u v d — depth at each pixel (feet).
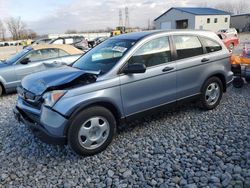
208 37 16.58
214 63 16.44
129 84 12.75
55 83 11.63
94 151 12.03
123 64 12.69
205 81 16.16
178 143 12.85
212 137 13.30
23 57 25.88
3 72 24.68
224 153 11.64
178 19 167.43
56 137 11.09
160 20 181.47
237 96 20.31
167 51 14.37
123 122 13.08
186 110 17.29
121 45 13.82
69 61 27.55
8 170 11.35
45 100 11.10
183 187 9.54
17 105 13.34
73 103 11.12
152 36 13.96
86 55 15.67
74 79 11.78
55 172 11.03
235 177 9.78
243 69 21.75
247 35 141.79
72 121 11.22
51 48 27.40
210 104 16.93
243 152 11.60
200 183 9.64
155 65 13.82
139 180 10.14
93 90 11.68
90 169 11.09
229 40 67.72
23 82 13.32
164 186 9.63
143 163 11.27
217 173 10.14
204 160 11.19
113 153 12.25
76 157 12.09
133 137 13.75
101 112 11.91
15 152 12.89
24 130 15.55
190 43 15.53
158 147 12.54
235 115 16.15
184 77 15.02
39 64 26.21
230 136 13.28
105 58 13.78
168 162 11.19
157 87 13.89
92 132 11.86
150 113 14.05
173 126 14.90
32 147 13.32
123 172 10.71
